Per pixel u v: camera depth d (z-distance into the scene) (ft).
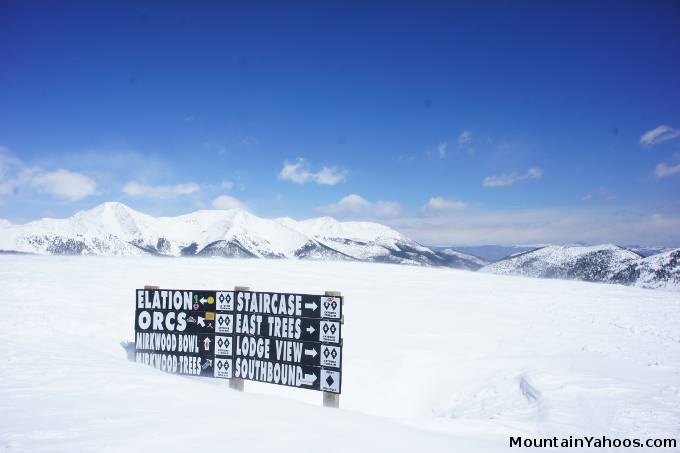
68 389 23.15
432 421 23.71
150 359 34.68
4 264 84.12
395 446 17.71
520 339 48.70
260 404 22.99
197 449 15.60
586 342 47.93
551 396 30.73
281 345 30.99
